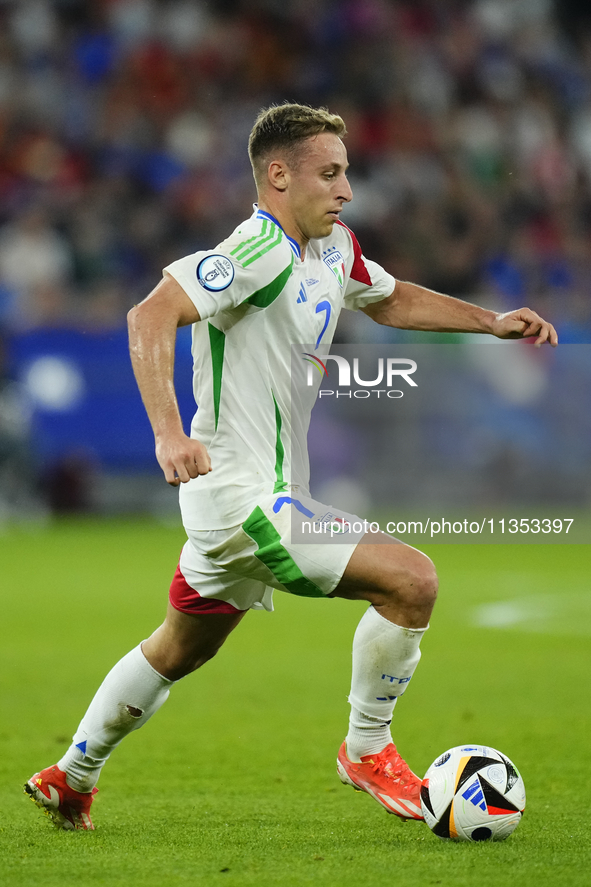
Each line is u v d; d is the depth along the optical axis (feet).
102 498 195.62
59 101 242.78
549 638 92.94
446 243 242.58
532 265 247.91
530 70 276.82
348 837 40.63
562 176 265.34
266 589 42.86
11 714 65.41
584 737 58.59
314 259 43.91
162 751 56.70
